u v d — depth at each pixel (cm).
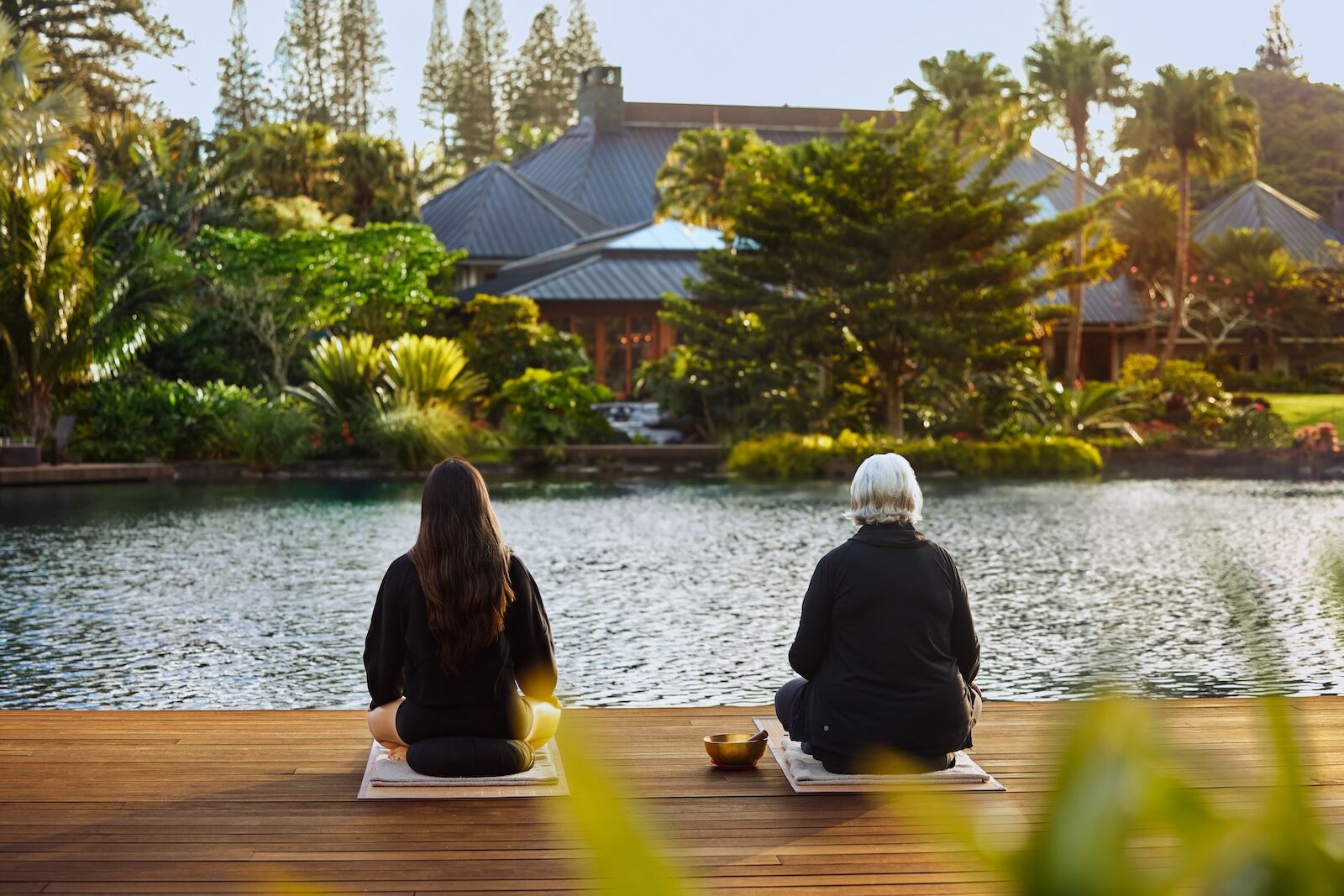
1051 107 4644
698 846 416
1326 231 5659
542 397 3105
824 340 3098
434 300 3841
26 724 582
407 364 3044
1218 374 4844
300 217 4088
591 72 6594
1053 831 46
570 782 51
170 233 2962
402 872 392
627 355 4328
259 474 2739
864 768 445
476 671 456
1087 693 47
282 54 8088
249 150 4878
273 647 922
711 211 4162
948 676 446
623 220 6119
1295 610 1063
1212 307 4944
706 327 3288
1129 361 4000
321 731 570
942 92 4662
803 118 6862
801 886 381
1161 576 1258
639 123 6669
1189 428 3431
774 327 3139
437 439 2812
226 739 555
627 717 601
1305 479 2702
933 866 397
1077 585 1204
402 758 488
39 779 494
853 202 3127
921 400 3291
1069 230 3209
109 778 496
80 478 2466
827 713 452
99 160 4344
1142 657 882
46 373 2561
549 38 9294
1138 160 4722
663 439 3347
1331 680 816
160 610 1065
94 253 2620
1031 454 2909
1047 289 3222
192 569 1288
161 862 402
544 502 2098
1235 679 812
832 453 2814
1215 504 2077
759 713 609
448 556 445
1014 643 933
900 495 448
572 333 4288
